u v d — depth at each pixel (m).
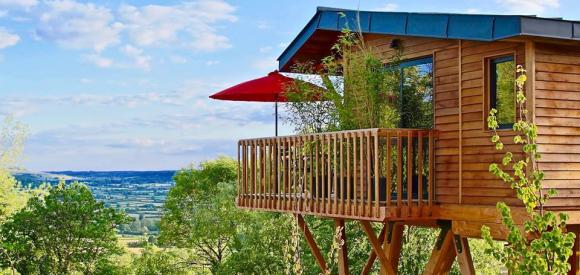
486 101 11.21
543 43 10.62
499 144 8.70
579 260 11.24
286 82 15.47
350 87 13.72
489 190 11.09
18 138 39.19
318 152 12.98
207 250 41.19
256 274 27.19
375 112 13.26
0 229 35.34
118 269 35.75
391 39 13.46
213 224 37.72
